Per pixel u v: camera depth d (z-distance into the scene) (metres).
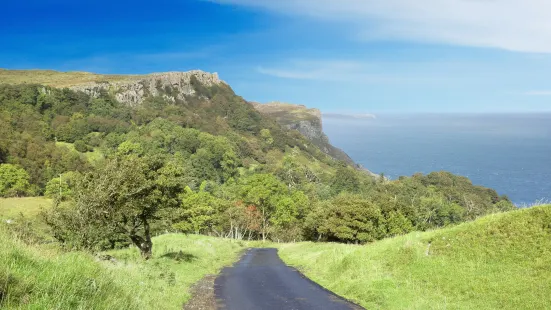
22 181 108.69
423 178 193.38
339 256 22.39
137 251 28.58
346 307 13.93
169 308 12.52
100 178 18.69
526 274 12.34
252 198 91.25
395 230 59.94
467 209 139.38
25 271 7.79
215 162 194.12
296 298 15.75
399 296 13.71
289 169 192.62
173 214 26.08
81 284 8.70
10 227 12.63
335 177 194.12
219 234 89.62
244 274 23.95
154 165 24.38
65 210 16.70
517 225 14.81
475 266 13.98
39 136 160.12
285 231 91.31
